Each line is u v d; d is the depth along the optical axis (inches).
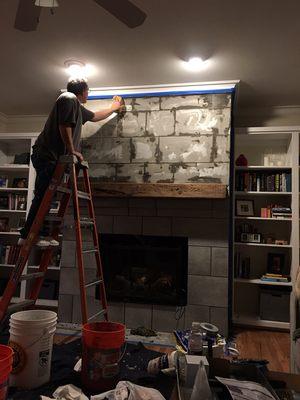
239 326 145.3
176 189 129.1
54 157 93.9
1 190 179.9
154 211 136.3
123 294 134.4
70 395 59.7
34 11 63.9
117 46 110.2
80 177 139.6
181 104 137.4
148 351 89.9
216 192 126.0
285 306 141.6
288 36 101.8
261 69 123.3
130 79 134.6
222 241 130.0
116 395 56.7
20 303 86.0
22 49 113.9
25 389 63.4
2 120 188.1
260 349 116.3
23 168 173.8
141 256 140.4
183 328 128.6
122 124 141.5
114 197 136.6
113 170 140.3
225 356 99.8
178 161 135.3
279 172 155.4
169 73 128.4
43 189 92.3
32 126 188.1
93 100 145.9
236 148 166.4
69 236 141.3
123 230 137.8
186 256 132.0
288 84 135.3
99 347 64.0
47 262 93.7
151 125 139.2
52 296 163.3
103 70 127.6
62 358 80.7
